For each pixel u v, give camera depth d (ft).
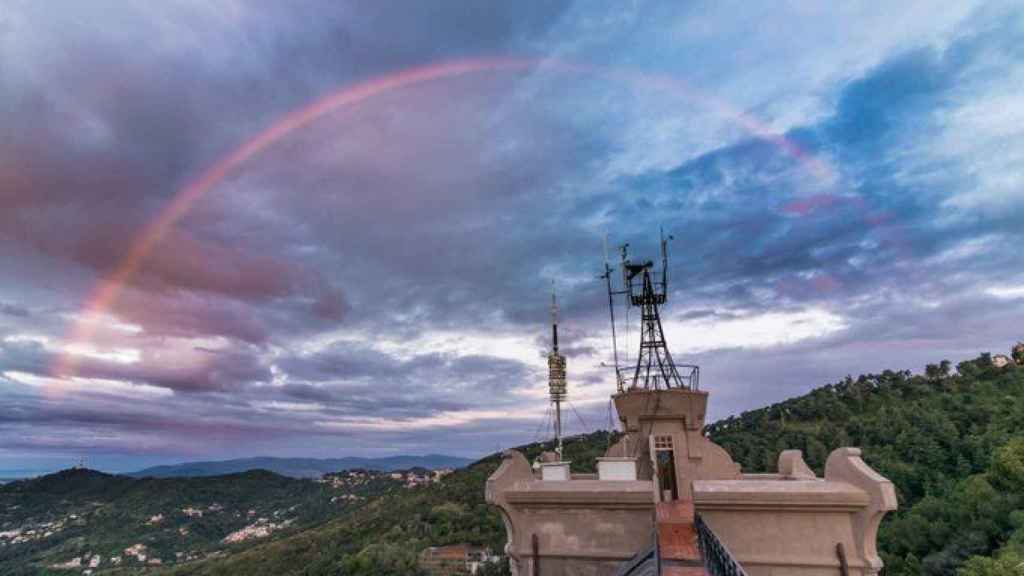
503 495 53.62
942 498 316.81
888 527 311.88
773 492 46.70
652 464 56.08
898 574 272.72
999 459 272.10
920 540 283.18
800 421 568.82
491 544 431.02
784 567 45.65
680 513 51.24
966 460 358.23
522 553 51.96
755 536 46.83
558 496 52.13
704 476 57.21
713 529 47.57
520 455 57.31
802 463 61.16
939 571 249.14
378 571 402.93
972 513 268.00
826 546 45.47
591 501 51.21
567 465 60.49
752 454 485.15
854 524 45.50
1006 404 431.02
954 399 487.61
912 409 469.16
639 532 50.14
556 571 51.21
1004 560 193.88
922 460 384.06
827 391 632.79
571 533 51.67
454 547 432.66
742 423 621.31
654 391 59.67
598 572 50.11
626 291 71.26
